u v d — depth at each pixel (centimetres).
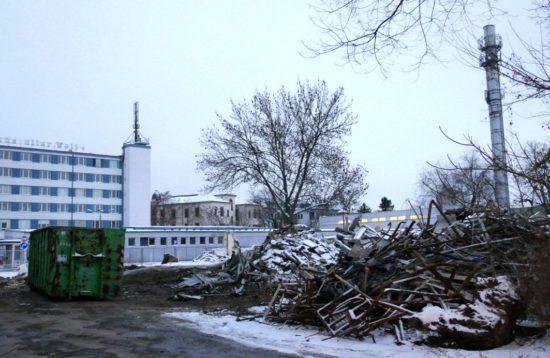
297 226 2712
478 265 905
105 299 1617
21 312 1330
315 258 2189
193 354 830
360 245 1359
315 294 1093
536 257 793
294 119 3594
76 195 8500
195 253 5009
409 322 851
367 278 1050
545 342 805
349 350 834
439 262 986
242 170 3575
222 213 11781
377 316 954
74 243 1557
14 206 8006
